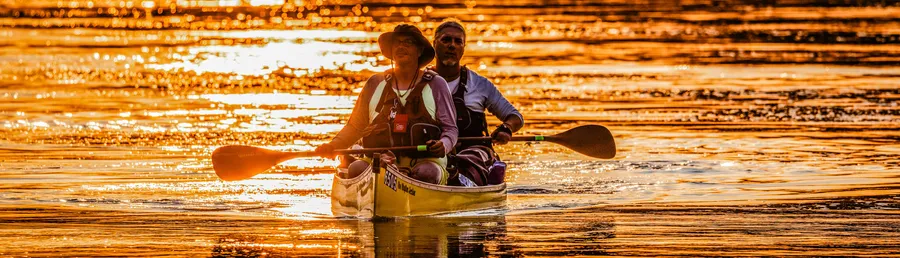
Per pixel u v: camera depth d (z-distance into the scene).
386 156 20.33
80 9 94.88
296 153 20.61
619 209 21.19
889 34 69.81
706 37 68.19
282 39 68.75
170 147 29.75
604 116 36.56
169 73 50.69
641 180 24.83
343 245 17.64
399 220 19.94
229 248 17.42
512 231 18.92
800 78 47.94
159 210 20.97
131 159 27.55
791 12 87.19
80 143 30.39
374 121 20.69
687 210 21.06
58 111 37.53
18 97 41.34
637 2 99.81
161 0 110.19
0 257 16.73
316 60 56.50
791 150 29.34
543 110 38.12
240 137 31.67
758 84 45.91
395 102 20.53
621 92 43.41
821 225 19.42
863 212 20.70
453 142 20.52
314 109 38.69
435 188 20.58
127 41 66.31
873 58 56.09
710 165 26.91
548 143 30.97
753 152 29.02
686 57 57.09
